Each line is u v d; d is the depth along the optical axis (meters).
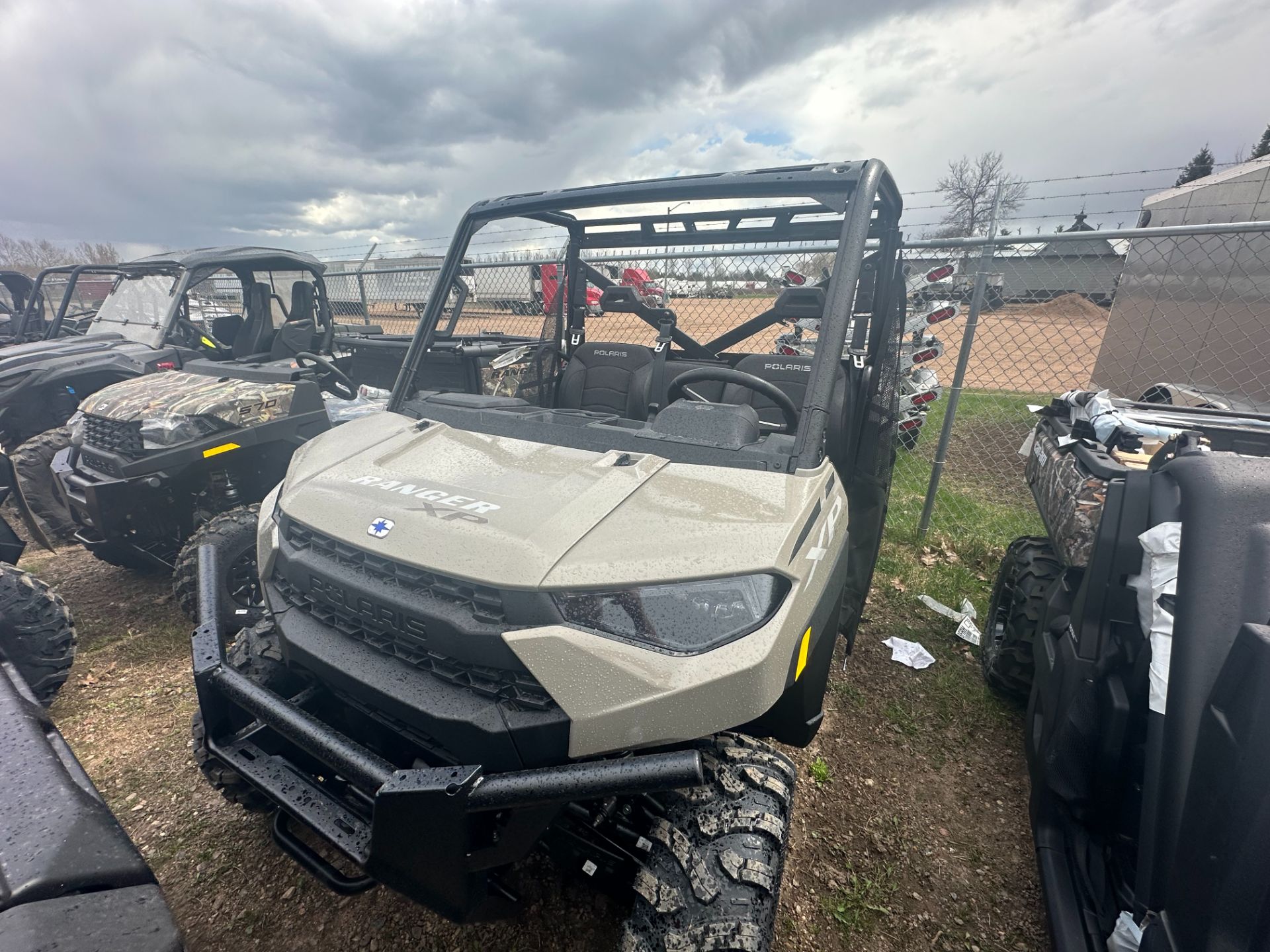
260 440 3.62
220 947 1.82
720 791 1.33
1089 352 6.52
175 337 5.19
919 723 2.79
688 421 1.83
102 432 3.45
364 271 7.18
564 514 1.46
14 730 1.04
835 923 1.91
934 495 4.46
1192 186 5.55
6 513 4.45
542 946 1.81
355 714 1.72
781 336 3.33
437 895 1.27
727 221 2.73
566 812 1.40
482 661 1.31
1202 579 1.28
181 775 2.45
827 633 1.68
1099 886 1.72
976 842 2.21
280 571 1.75
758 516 1.47
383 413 2.29
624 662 1.24
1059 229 4.01
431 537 1.43
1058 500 2.43
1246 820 0.97
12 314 8.20
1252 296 4.73
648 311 2.77
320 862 1.58
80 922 0.78
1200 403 3.40
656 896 1.20
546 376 3.05
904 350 6.04
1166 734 1.26
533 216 2.61
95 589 3.95
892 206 2.29
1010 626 2.81
